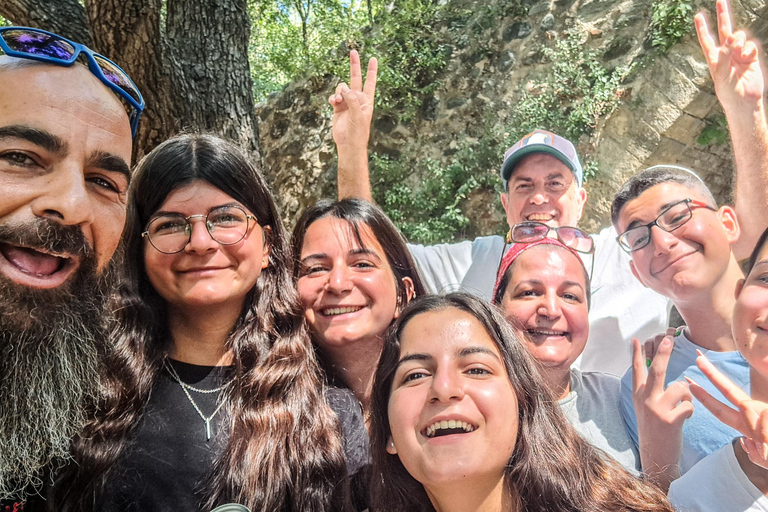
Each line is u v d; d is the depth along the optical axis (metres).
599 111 2.00
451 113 2.24
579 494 0.55
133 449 0.59
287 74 2.72
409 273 0.84
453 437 0.52
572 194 1.08
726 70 0.86
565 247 0.80
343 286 0.76
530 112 2.07
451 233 2.13
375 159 2.26
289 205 2.47
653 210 0.80
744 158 0.85
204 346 0.67
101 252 0.55
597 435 0.74
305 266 0.79
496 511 0.54
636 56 1.99
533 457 0.55
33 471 0.55
